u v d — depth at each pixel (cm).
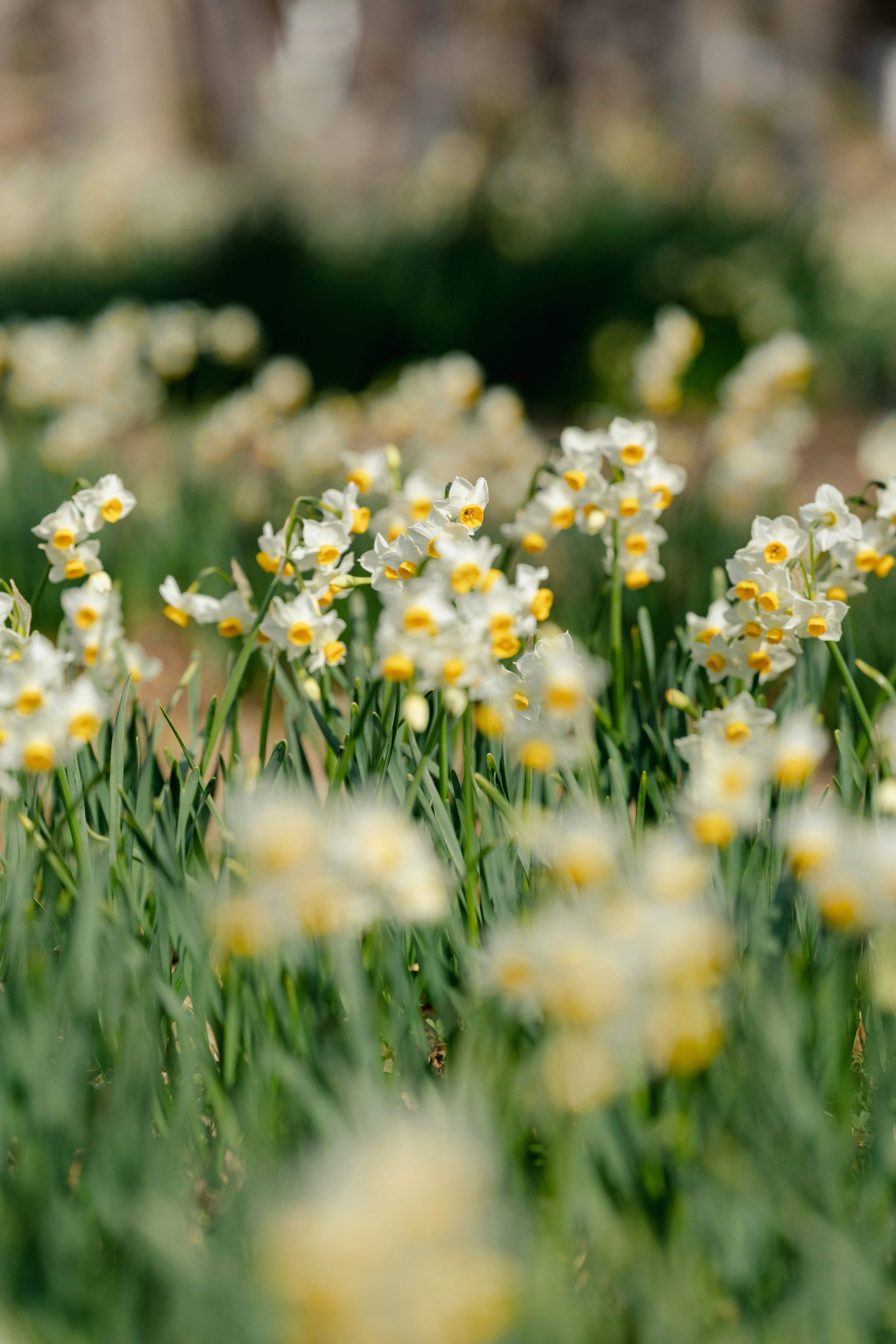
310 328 806
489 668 337
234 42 2134
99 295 915
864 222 1325
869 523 352
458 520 345
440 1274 255
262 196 1077
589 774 352
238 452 541
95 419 480
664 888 326
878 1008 338
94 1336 325
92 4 2202
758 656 348
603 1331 325
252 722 404
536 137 1159
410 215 997
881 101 2217
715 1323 327
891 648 387
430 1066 338
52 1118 330
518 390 776
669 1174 328
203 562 417
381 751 351
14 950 338
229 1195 332
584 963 322
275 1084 334
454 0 1571
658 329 441
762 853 347
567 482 356
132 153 2073
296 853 325
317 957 339
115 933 335
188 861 347
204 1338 322
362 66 1655
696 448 528
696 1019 323
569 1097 324
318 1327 259
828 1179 328
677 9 1650
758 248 864
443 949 345
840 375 778
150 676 360
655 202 941
